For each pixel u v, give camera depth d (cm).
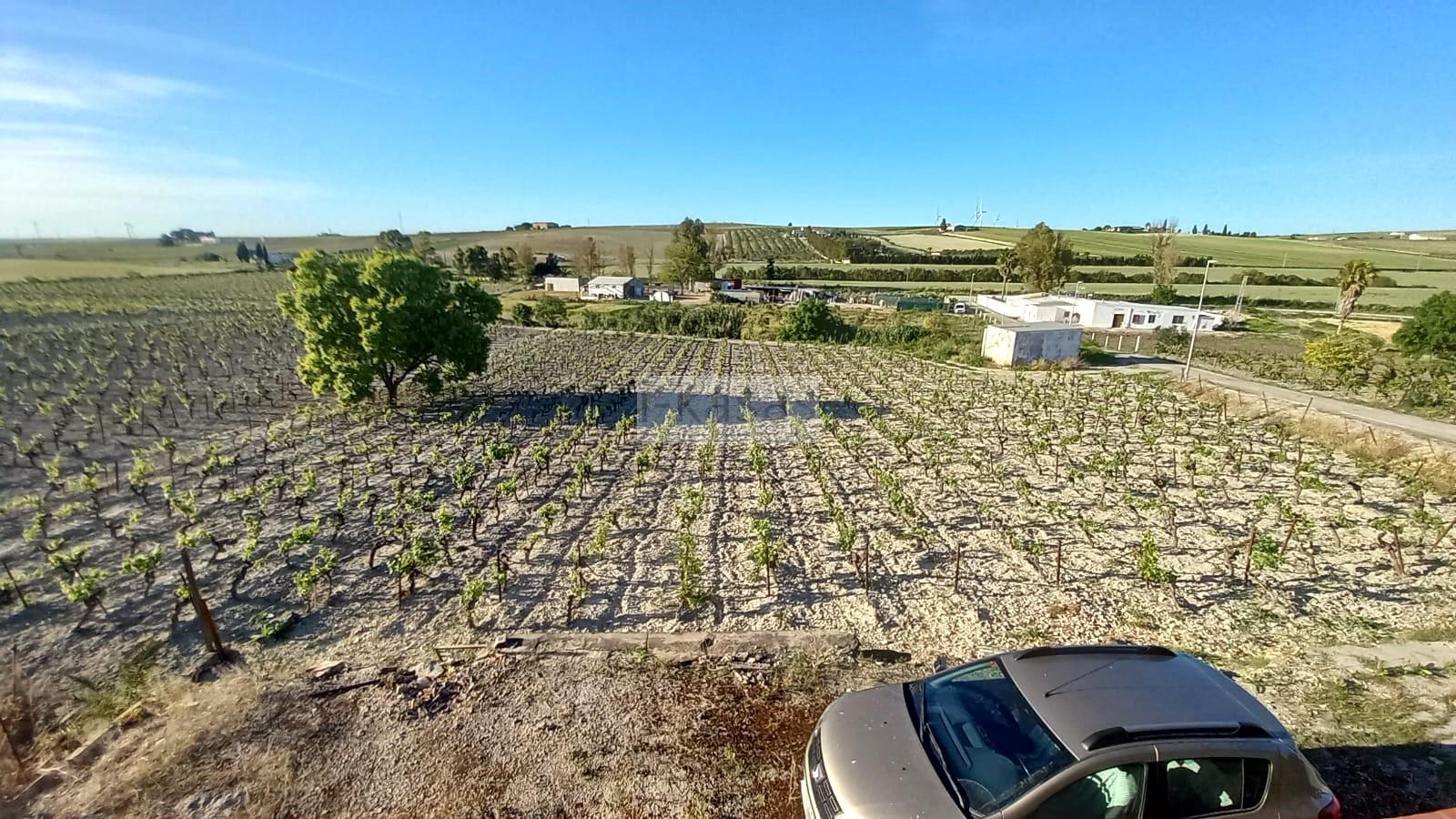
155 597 1171
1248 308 7475
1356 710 788
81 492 1691
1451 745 719
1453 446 2025
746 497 1736
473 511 1460
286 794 658
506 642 959
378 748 725
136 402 2592
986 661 628
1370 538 1439
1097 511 1642
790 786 675
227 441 2194
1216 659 955
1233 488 1809
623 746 730
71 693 891
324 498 1689
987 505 1631
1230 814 489
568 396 3075
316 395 2725
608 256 15275
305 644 1021
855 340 5372
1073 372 3775
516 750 724
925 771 531
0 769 698
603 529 1377
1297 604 1141
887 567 1312
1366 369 3303
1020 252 7581
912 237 17438
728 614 1126
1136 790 477
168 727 763
